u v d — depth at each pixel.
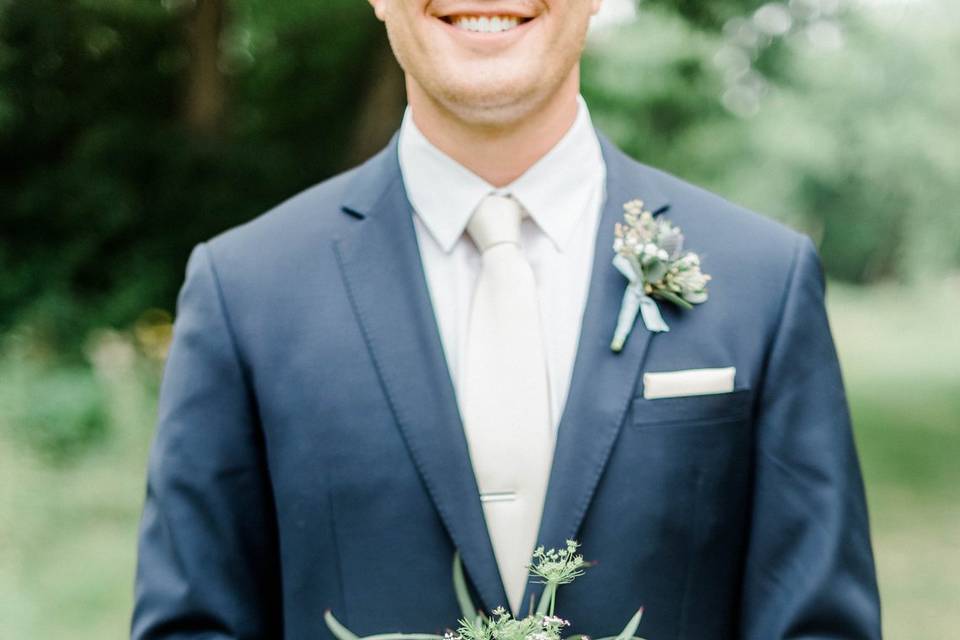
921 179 8.12
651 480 1.62
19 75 10.48
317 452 1.64
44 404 6.67
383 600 1.61
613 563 1.60
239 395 1.70
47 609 4.89
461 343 1.69
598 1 1.76
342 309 1.69
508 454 1.62
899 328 18.91
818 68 7.54
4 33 10.35
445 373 1.64
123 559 5.42
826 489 1.66
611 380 1.64
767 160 7.54
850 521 1.66
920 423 10.99
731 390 1.66
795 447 1.67
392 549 1.61
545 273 1.72
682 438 1.63
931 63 7.50
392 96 10.74
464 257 1.72
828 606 1.62
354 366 1.66
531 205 1.72
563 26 1.61
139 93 11.00
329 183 1.87
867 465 9.05
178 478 1.68
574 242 1.74
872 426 10.80
